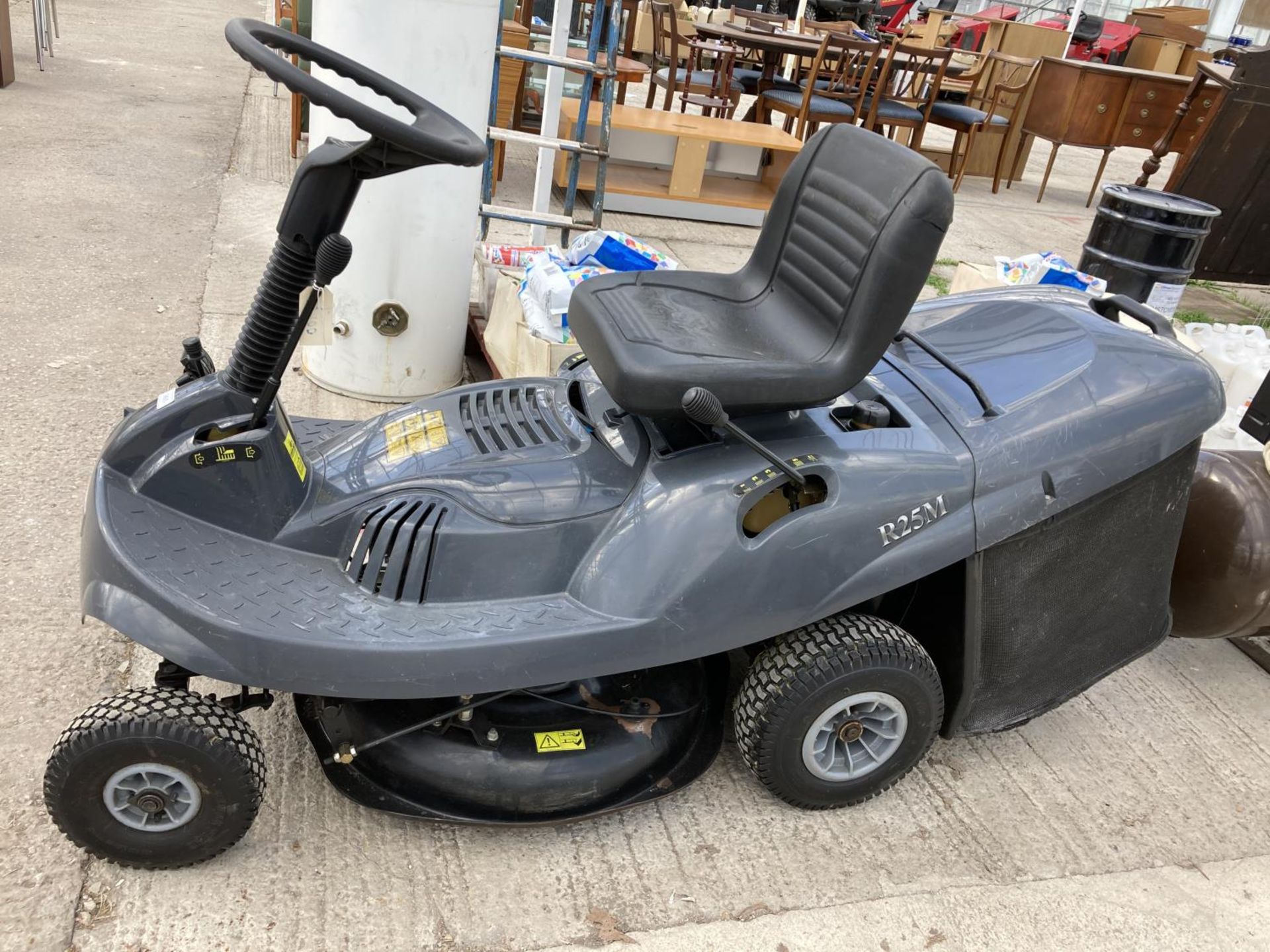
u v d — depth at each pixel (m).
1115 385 2.32
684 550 2.02
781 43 7.57
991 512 2.18
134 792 1.90
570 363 2.80
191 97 8.10
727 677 2.55
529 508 2.11
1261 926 2.21
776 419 2.21
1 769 2.18
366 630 1.92
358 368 3.79
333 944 1.92
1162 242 4.59
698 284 2.46
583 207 6.53
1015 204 8.50
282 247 1.91
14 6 10.59
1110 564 2.38
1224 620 2.80
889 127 10.12
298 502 2.10
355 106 1.73
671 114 7.35
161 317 4.32
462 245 3.69
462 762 2.12
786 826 2.32
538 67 7.77
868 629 2.18
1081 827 2.41
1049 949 2.10
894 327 2.04
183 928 1.91
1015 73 9.07
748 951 2.01
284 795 2.22
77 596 2.71
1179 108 5.69
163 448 2.00
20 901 1.91
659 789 2.23
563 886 2.11
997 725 2.43
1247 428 3.62
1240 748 2.75
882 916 2.12
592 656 1.99
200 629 1.83
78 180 5.83
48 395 3.62
